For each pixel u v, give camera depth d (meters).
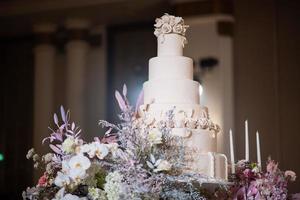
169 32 2.72
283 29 7.77
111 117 9.37
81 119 9.23
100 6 8.94
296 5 7.77
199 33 7.85
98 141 2.32
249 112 7.69
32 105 9.79
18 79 9.95
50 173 2.41
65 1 8.98
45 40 9.56
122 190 2.14
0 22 9.62
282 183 2.80
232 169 2.78
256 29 7.84
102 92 9.44
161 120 2.46
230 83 7.66
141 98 2.54
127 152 2.28
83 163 2.19
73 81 9.31
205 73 7.72
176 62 2.68
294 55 7.68
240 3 7.92
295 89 7.61
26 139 9.70
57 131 2.42
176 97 2.63
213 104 7.62
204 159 2.43
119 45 9.52
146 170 2.22
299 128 7.49
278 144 7.50
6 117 9.90
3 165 9.68
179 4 8.02
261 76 7.74
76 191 2.28
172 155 2.31
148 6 8.79
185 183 2.27
